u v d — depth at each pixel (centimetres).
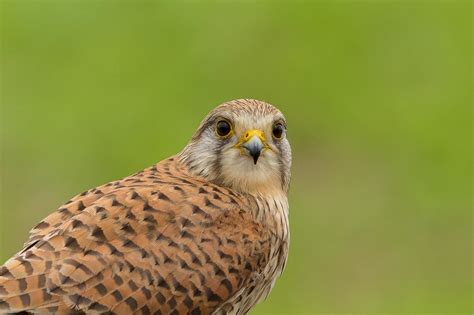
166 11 2333
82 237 922
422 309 1714
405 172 1952
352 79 2162
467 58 2216
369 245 1797
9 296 893
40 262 907
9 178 1945
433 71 2186
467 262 1797
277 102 2119
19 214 1884
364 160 1975
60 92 2138
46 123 2050
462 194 1900
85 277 910
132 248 931
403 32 2284
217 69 2173
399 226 1844
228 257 966
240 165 1023
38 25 2334
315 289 1736
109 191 966
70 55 2247
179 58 2205
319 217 1839
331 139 2028
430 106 2094
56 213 948
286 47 2230
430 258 1802
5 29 2322
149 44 2252
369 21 2303
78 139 2011
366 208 1859
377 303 1727
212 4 2338
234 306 990
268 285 1034
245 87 2150
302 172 1953
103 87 2138
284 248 1043
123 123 2038
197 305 949
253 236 991
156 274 933
